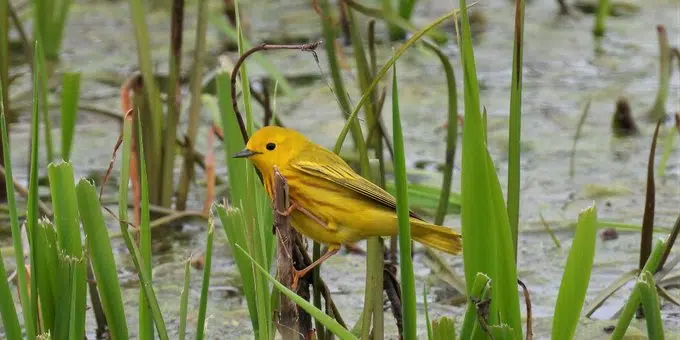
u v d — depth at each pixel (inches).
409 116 589.0
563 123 575.2
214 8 753.0
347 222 274.7
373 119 378.3
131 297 391.5
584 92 623.8
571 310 263.6
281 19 765.9
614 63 672.4
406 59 681.0
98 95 618.2
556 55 692.1
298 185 276.7
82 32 741.9
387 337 351.3
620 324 265.0
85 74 652.7
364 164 286.0
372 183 276.7
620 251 424.5
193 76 469.7
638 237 436.5
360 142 285.0
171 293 397.1
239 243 268.5
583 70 663.8
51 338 271.4
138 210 458.9
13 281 400.2
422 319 368.8
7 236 453.1
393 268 329.4
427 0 799.1
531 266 413.7
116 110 585.6
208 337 360.2
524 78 652.7
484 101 609.0
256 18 770.8
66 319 266.2
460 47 251.1
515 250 284.0
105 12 792.9
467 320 259.6
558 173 510.0
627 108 557.6
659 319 250.8
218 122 482.9
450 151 423.8
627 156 530.0
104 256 264.4
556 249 428.1
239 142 358.3
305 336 293.9
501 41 722.2
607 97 613.6
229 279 410.6
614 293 383.2
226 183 512.1
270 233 281.3
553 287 394.9
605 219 450.0
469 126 252.2
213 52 688.4
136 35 452.1
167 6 781.3
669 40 704.4
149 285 263.7
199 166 537.3
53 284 265.7
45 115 463.2
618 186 489.7
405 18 643.5
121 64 673.0
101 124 583.2
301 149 280.4
